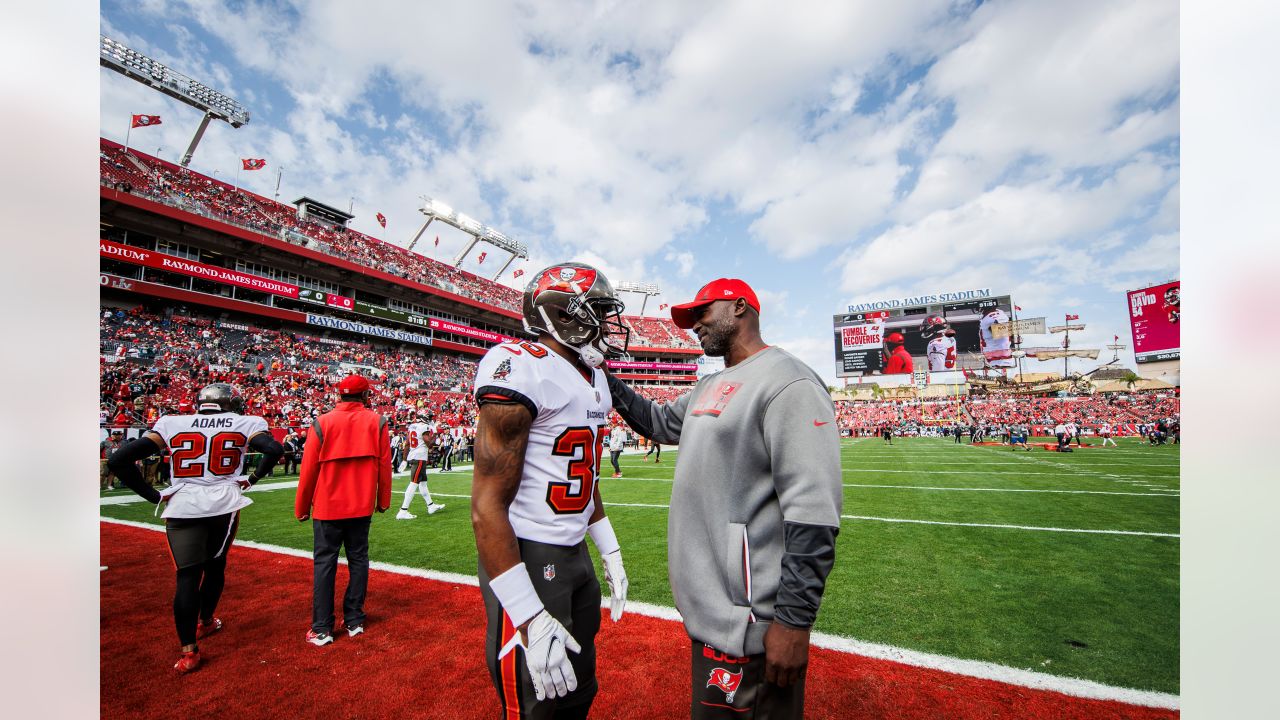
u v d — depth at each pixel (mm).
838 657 3014
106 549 5660
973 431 28812
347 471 3406
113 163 26062
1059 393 45562
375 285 36094
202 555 3129
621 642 3246
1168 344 37875
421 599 4074
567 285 1750
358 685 2824
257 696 2723
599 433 1857
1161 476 11344
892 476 11805
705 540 1723
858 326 44688
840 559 4922
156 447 3104
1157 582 4219
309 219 36219
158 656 3156
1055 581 4258
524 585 1448
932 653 3051
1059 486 9867
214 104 30094
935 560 4871
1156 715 2443
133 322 23625
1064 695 2609
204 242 27953
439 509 8281
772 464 1611
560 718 1682
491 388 1543
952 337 41969
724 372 1908
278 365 26234
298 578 4641
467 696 2715
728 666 1614
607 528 2082
